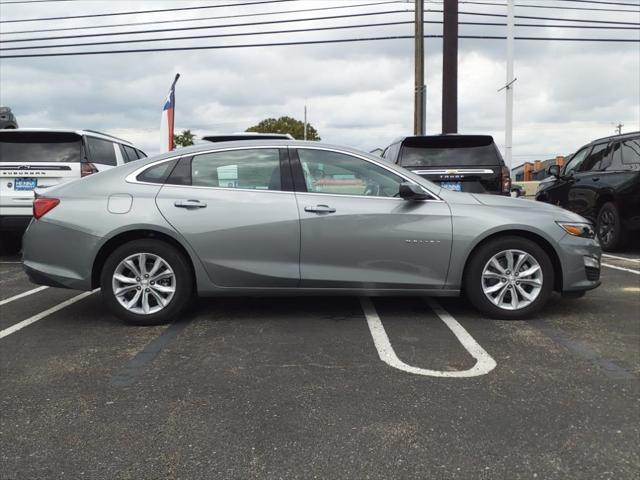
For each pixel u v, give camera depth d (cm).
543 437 278
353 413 306
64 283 466
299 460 259
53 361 391
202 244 463
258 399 325
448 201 480
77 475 249
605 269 743
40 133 791
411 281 473
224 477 246
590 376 357
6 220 780
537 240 485
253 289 474
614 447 268
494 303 479
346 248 468
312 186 478
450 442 274
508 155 1423
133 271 469
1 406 319
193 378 358
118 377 361
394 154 771
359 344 422
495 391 334
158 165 482
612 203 877
